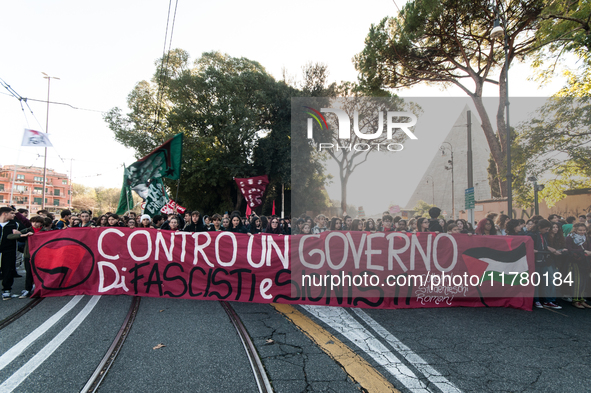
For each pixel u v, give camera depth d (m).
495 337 3.80
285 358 3.14
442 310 4.90
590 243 5.46
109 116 22.81
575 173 9.21
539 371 3.00
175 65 24.67
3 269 5.05
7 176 76.12
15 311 4.42
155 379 2.68
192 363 2.97
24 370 2.79
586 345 3.61
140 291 5.32
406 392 2.60
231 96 23.16
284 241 5.22
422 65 14.13
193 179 22.11
